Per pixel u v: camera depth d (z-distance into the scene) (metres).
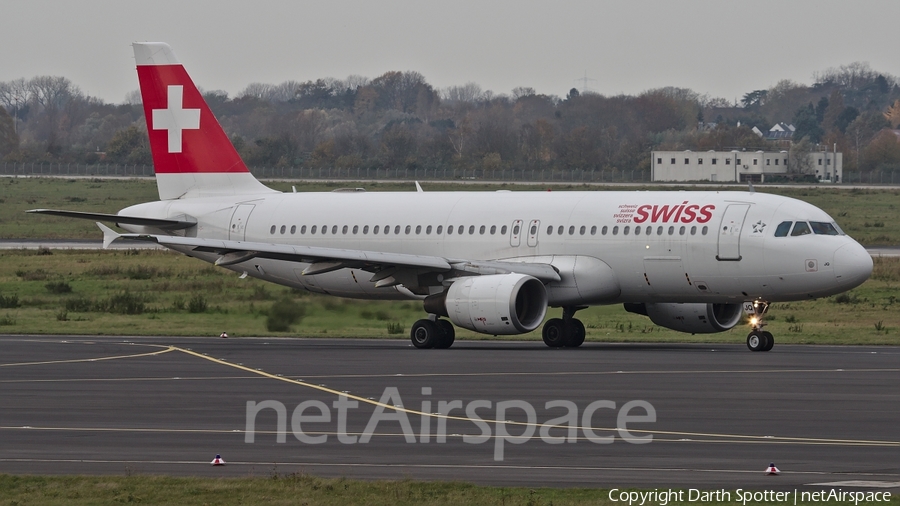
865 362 133.00
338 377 120.12
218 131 191.88
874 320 193.50
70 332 175.25
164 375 122.38
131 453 79.44
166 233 191.38
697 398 103.62
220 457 77.75
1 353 144.75
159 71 193.25
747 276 149.88
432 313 156.62
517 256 164.12
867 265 146.12
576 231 160.12
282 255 159.38
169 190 194.62
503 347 159.12
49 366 130.62
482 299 150.62
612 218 158.25
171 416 95.12
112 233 161.38
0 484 68.50
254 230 184.88
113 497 65.06
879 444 81.62
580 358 139.12
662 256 154.00
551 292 159.88
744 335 176.62
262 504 63.44
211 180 192.38
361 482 68.50
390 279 164.62
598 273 157.38
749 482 69.50
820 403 100.56
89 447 81.69
